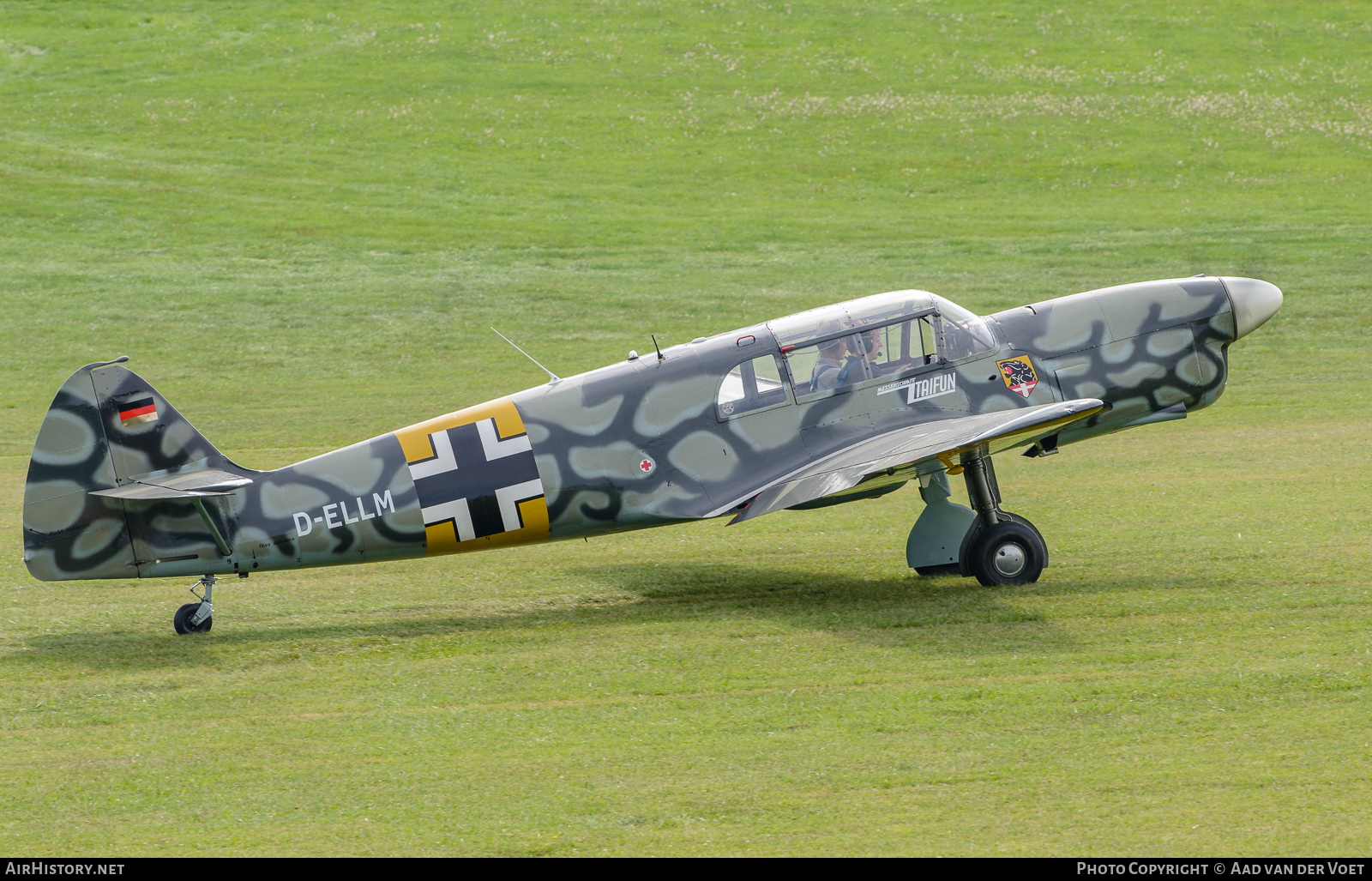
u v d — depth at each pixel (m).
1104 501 45.69
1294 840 19.33
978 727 24.08
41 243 111.31
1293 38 167.88
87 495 32.38
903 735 23.81
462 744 24.38
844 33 174.88
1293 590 32.31
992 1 188.50
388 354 84.75
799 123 144.25
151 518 32.62
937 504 36.09
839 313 36.16
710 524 45.75
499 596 36.19
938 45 169.50
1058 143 135.75
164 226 116.44
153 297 98.31
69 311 94.62
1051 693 25.59
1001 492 48.53
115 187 126.44
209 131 144.00
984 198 121.12
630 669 28.52
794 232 112.56
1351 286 89.31
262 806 21.83
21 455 62.72
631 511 34.78
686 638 30.88
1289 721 23.67
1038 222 112.25
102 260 107.50
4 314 93.75
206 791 22.53
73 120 146.75
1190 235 105.31
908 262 101.62
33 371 81.50
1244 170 125.38
